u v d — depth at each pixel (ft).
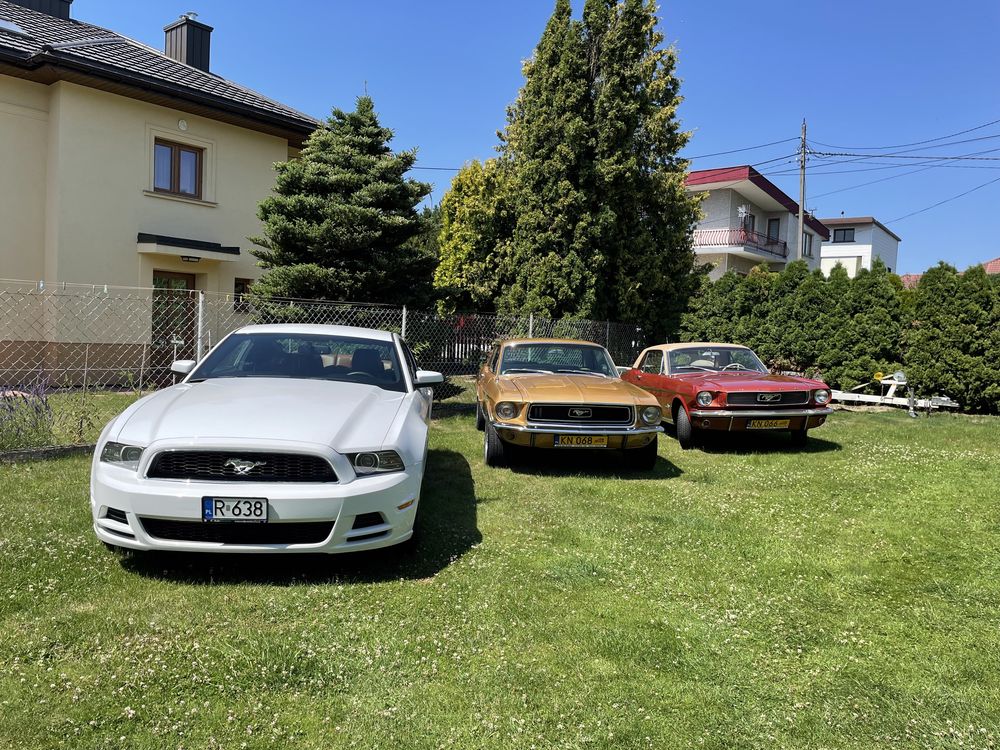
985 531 15.66
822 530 15.67
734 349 30.60
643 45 48.08
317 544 11.35
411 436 13.23
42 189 38.75
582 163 47.06
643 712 8.15
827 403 26.12
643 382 31.40
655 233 51.96
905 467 22.57
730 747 7.55
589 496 18.43
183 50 51.67
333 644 9.55
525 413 20.71
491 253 55.57
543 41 48.47
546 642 9.90
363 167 32.30
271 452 11.35
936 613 11.28
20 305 38.09
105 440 12.02
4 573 11.36
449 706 8.16
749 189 95.04
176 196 42.88
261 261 33.78
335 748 7.29
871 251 154.10
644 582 12.35
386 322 31.22
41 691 8.04
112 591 10.99
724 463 23.56
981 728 7.97
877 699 8.61
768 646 10.01
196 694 8.20
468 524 15.43
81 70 36.14
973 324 38.24
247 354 16.79
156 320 41.45
